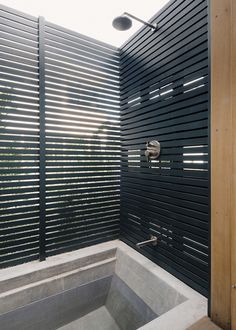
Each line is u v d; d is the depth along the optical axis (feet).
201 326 4.12
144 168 6.97
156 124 6.47
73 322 6.54
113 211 8.26
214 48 4.21
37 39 6.56
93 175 7.76
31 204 6.54
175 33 5.70
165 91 6.09
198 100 5.09
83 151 7.51
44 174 6.70
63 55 7.05
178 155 5.71
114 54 8.17
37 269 6.20
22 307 5.80
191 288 5.29
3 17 6.03
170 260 5.96
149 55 6.70
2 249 6.15
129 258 7.02
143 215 7.04
